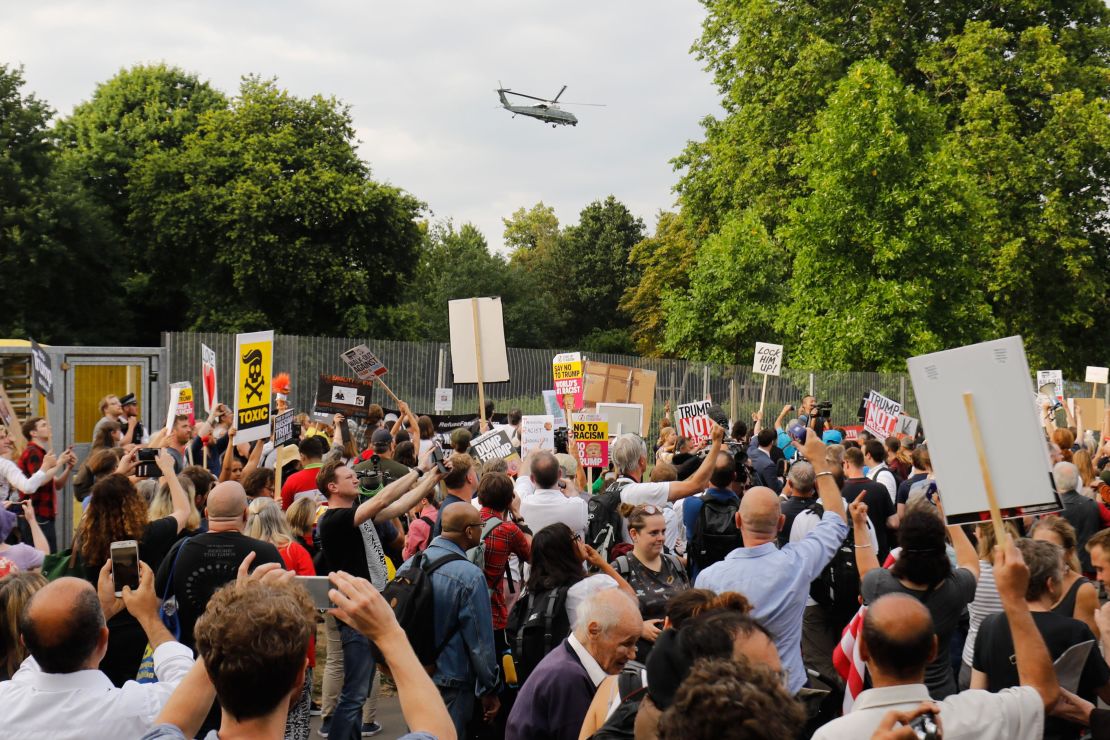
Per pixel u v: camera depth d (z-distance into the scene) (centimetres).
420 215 4619
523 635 542
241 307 4250
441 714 227
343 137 4591
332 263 4272
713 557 730
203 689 261
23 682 331
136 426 1169
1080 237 3556
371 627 238
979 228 3238
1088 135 3375
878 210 3122
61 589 329
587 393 1705
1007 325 3588
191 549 498
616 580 545
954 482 401
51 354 1505
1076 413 1995
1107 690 422
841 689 584
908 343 3112
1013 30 3744
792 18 3634
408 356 2194
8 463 920
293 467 921
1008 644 433
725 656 308
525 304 7088
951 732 333
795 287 3291
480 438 962
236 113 4434
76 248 3953
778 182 3803
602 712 370
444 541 566
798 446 892
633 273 8031
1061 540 579
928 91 3656
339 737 621
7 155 3725
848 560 652
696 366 2595
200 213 4219
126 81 4756
